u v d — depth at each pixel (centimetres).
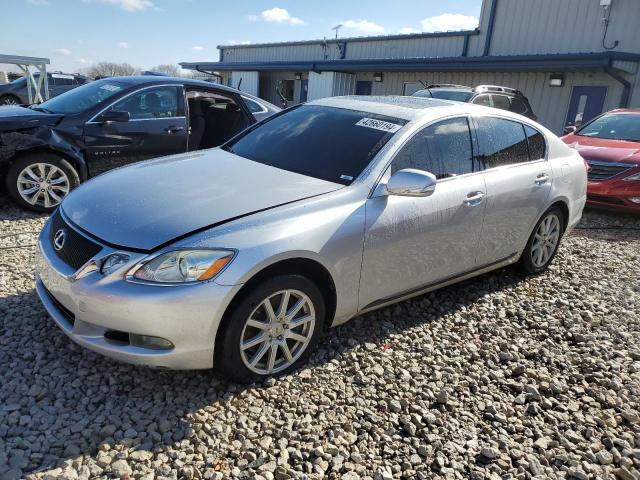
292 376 307
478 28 1750
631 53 1317
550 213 482
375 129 369
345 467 243
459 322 395
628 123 870
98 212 296
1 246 470
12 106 645
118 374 295
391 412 286
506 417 292
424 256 362
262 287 276
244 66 2484
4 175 556
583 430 286
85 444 242
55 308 296
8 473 221
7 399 267
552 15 1555
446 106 405
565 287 480
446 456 259
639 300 460
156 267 259
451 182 376
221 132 710
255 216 285
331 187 323
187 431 255
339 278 312
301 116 420
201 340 264
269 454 246
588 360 353
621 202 749
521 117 459
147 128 629
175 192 309
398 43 2034
